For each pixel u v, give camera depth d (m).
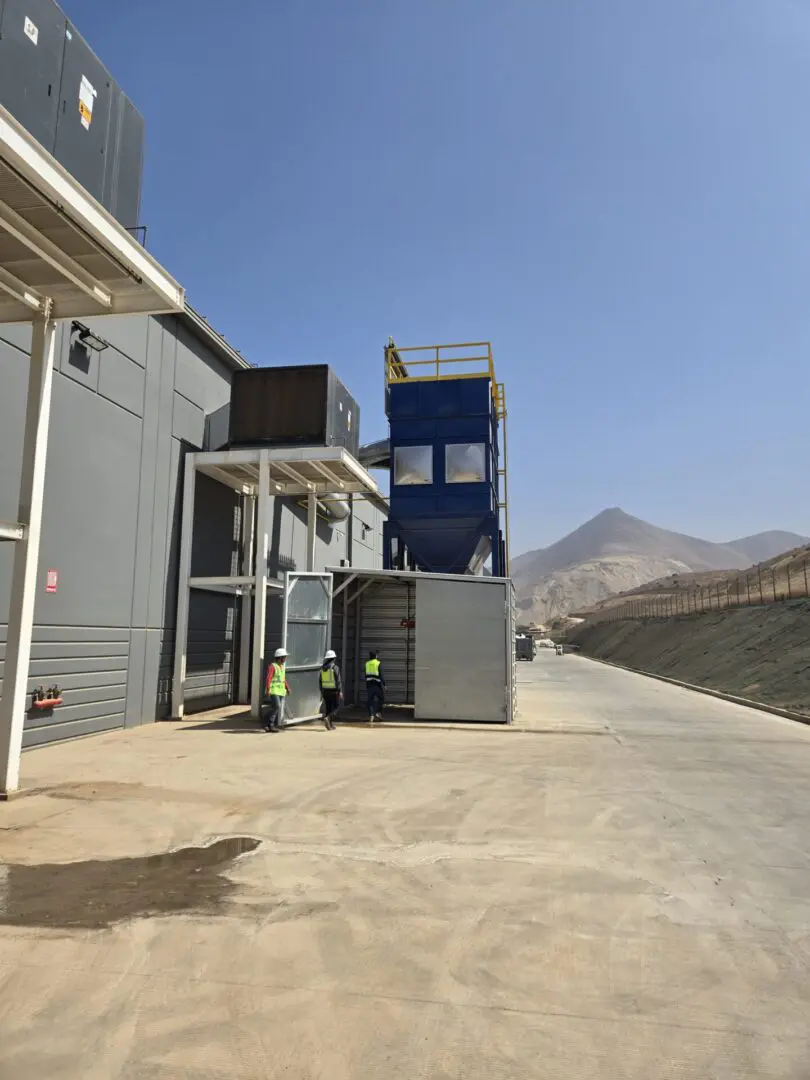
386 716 17.58
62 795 8.97
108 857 6.53
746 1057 3.48
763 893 5.76
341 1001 3.96
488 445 22.00
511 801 8.82
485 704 16.69
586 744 13.82
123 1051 3.45
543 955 4.58
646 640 55.09
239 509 21.38
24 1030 3.64
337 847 6.87
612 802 8.85
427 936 4.84
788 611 32.62
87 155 8.18
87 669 14.02
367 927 4.98
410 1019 3.78
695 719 18.66
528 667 49.94
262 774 10.36
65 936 4.79
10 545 12.05
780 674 24.36
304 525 26.23
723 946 4.75
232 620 20.77
